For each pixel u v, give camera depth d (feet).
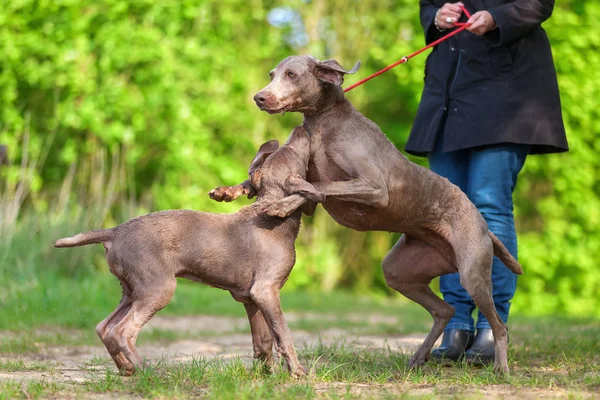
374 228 22.07
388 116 70.95
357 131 20.98
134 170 63.46
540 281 62.85
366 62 67.77
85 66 59.98
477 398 16.78
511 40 23.21
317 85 20.85
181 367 20.34
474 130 23.59
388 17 66.03
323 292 65.16
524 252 61.62
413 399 16.66
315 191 19.51
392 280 23.22
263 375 19.98
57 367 22.81
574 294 64.95
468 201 22.07
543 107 23.72
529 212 68.74
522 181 64.49
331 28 68.33
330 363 22.49
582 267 61.41
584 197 61.57
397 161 21.29
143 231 19.45
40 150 62.95
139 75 60.23
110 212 58.80
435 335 22.90
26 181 56.75
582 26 59.31
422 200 21.54
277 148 20.94
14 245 44.19
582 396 17.26
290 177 19.95
